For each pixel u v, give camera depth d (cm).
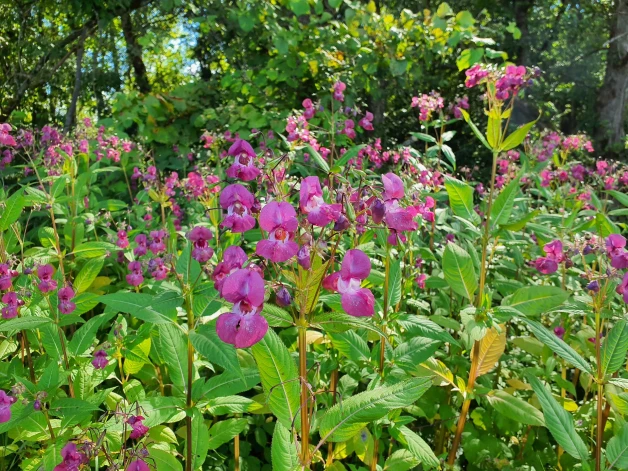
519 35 113
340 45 109
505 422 44
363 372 39
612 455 30
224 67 177
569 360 32
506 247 55
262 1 107
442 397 46
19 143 77
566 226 52
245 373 32
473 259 44
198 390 32
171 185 66
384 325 36
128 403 35
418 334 40
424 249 47
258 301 23
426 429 49
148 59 224
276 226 24
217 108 107
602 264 36
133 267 46
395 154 57
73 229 60
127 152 89
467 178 85
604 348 32
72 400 32
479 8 190
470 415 45
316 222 25
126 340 38
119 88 178
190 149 103
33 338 43
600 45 211
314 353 42
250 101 112
